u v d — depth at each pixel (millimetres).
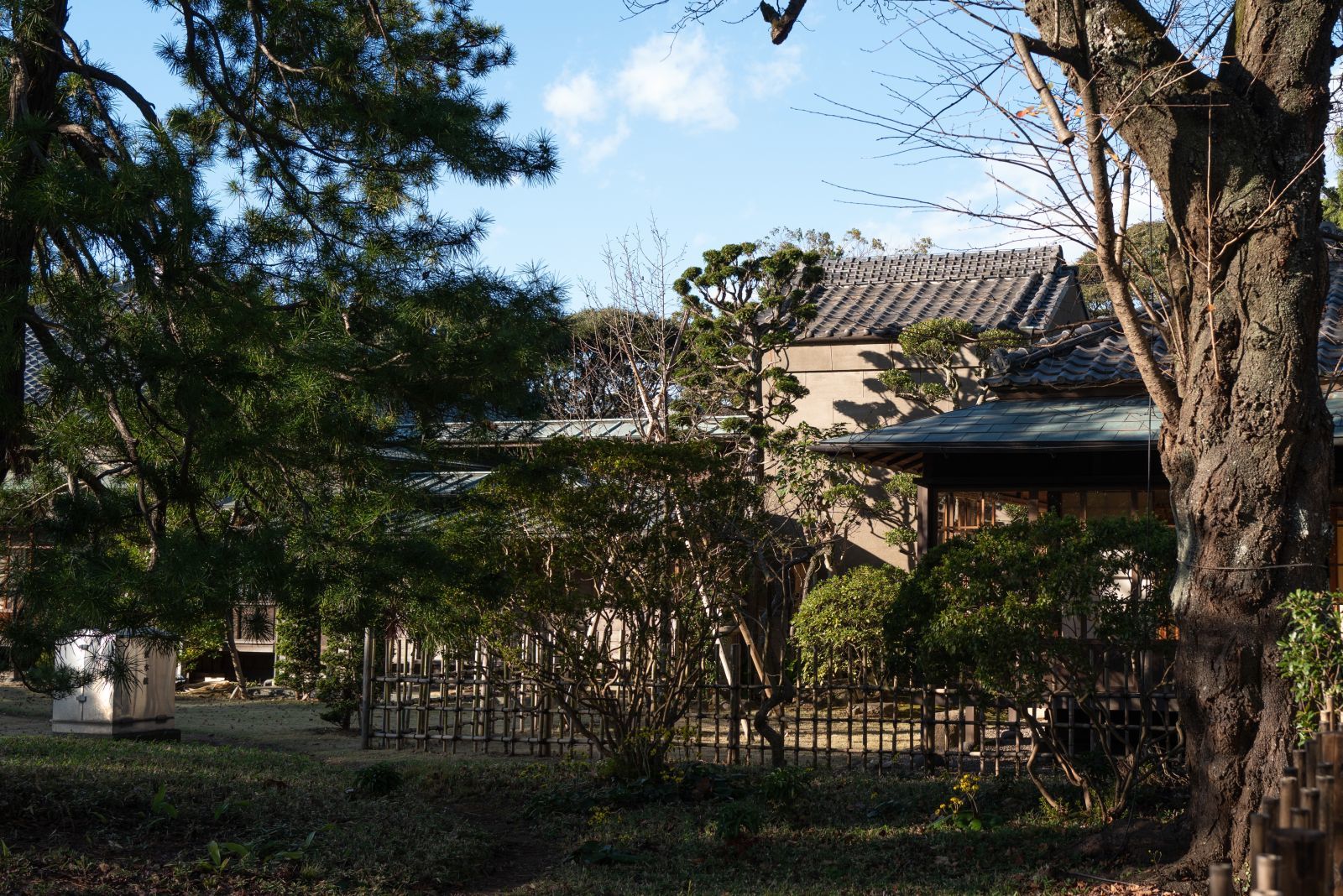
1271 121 6465
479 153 7867
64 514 6734
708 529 10023
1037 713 10812
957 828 7965
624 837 8141
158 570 6230
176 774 9133
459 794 9891
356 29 8484
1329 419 6504
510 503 9391
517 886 7180
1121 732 10086
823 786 9500
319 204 8031
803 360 18594
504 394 7801
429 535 8148
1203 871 6375
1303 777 3434
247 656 19562
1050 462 12000
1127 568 7809
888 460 13023
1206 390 6602
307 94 8141
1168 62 6516
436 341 7441
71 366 6289
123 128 6906
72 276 6676
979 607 7789
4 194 6152
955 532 12430
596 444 9539
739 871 7387
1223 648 6418
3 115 6848
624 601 9703
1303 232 6383
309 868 6742
